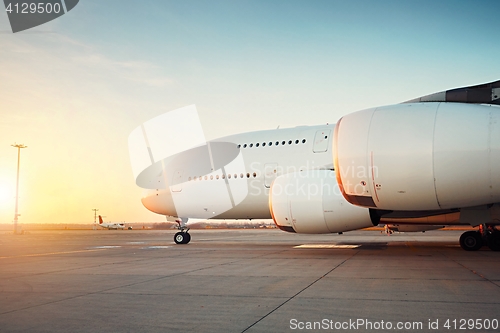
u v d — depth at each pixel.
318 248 16.41
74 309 5.66
